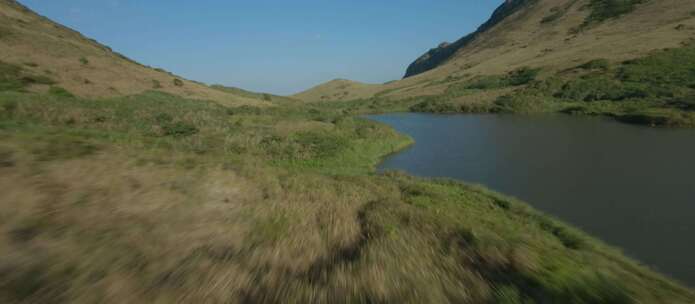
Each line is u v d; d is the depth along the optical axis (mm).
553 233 11273
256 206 6754
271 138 27406
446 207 11992
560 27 130125
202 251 4148
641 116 38875
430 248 4742
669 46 67938
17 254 3396
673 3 101438
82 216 4613
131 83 54125
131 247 3961
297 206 7211
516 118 53656
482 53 150125
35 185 5273
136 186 6418
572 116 50656
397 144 33562
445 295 3400
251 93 109188
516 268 4094
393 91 126812
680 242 11445
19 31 54906
